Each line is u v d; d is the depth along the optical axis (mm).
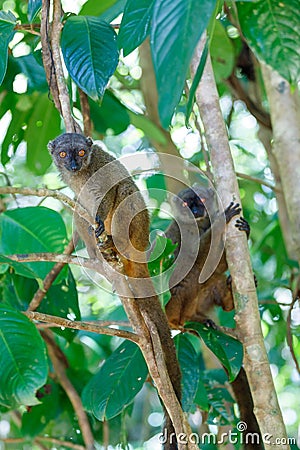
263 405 5883
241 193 11938
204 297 8867
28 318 5641
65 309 8320
